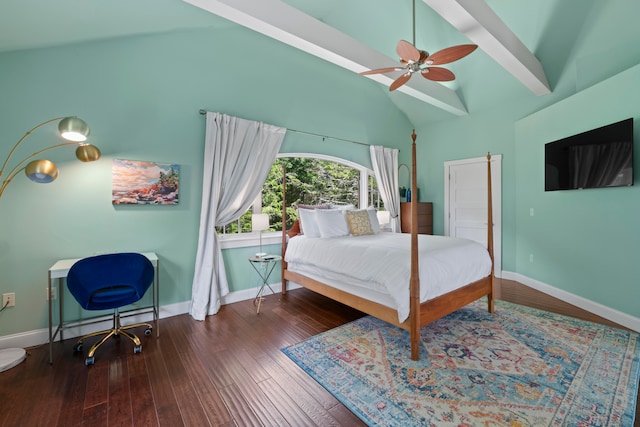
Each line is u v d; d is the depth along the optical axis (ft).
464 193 16.37
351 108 15.51
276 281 12.84
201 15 9.69
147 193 9.55
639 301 8.59
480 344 7.84
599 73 10.03
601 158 9.42
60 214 8.28
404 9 12.14
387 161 17.10
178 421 5.20
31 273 7.97
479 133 15.57
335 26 14.33
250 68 11.77
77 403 5.66
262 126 11.66
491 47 9.28
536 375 6.37
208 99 10.77
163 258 9.98
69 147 8.37
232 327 9.23
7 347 7.68
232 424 5.12
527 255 13.44
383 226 16.48
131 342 8.25
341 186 16.47
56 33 7.50
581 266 10.60
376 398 5.75
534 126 12.81
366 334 8.64
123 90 9.12
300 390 6.07
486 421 5.05
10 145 7.64
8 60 7.58
